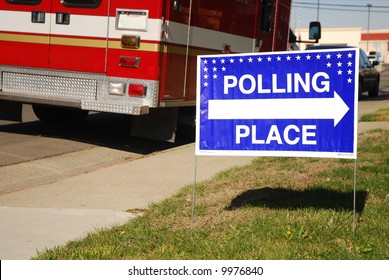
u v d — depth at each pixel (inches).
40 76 364.5
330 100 193.8
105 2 343.6
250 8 439.2
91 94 352.2
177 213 228.5
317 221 204.4
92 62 349.7
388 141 366.3
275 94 200.2
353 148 191.9
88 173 313.3
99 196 264.2
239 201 240.5
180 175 304.7
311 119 196.2
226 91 205.8
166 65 343.6
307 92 196.5
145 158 355.3
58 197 263.1
